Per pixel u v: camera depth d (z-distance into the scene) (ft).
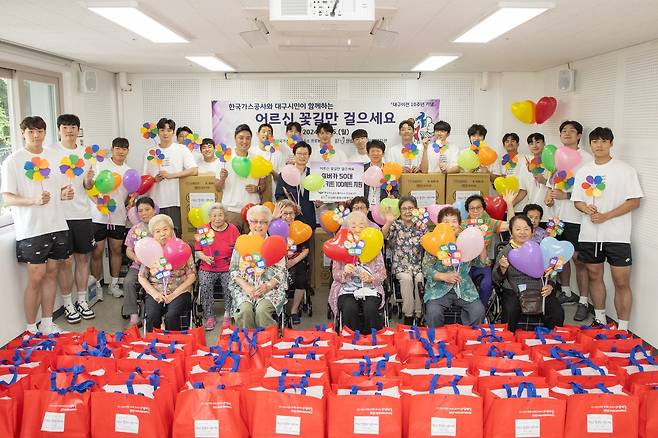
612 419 8.36
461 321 14.66
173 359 9.75
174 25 14.51
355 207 16.67
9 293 15.48
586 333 11.10
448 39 16.67
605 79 18.80
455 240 13.82
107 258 22.49
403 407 8.58
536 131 26.16
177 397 8.61
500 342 10.59
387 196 19.36
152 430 8.46
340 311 14.16
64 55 19.95
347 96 26.66
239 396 8.53
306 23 9.21
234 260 14.35
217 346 10.22
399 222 16.65
